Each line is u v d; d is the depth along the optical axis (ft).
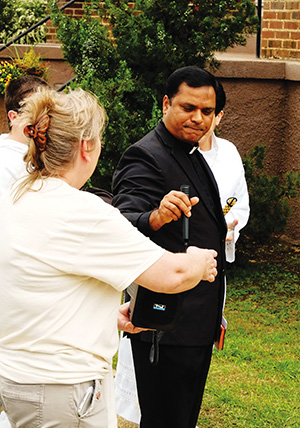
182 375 10.45
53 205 7.26
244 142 25.48
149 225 9.45
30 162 7.66
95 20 20.11
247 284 21.16
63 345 7.28
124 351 12.31
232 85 25.02
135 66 20.30
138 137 19.70
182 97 10.14
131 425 13.66
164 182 10.23
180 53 19.67
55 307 7.22
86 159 7.54
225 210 12.23
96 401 7.48
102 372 7.59
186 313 10.29
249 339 17.37
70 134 7.32
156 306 8.56
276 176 23.44
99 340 7.49
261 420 13.65
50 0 20.72
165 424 10.82
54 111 7.32
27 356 7.32
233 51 29.17
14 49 28.68
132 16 19.97
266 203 21.50
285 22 24.94
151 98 20.04
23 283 7.17
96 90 19.16
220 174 14.30
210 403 14.32
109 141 19.11
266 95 25.03
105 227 7.22
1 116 28.50
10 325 7.30
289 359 16.28
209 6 19.79
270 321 18.48
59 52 27.73
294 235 25.05
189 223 10.25
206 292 10.44
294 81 24.44
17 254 7.17
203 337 10.47
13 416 7.48
